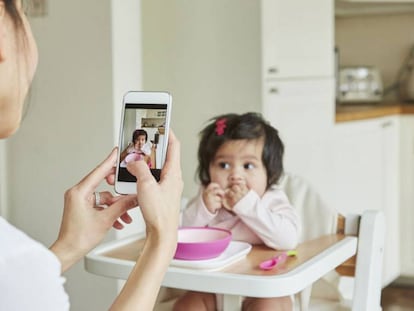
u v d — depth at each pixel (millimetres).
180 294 1880
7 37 802
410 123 3576
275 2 2641
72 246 1021
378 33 4012
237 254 1488
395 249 3572
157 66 2707
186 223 1793
